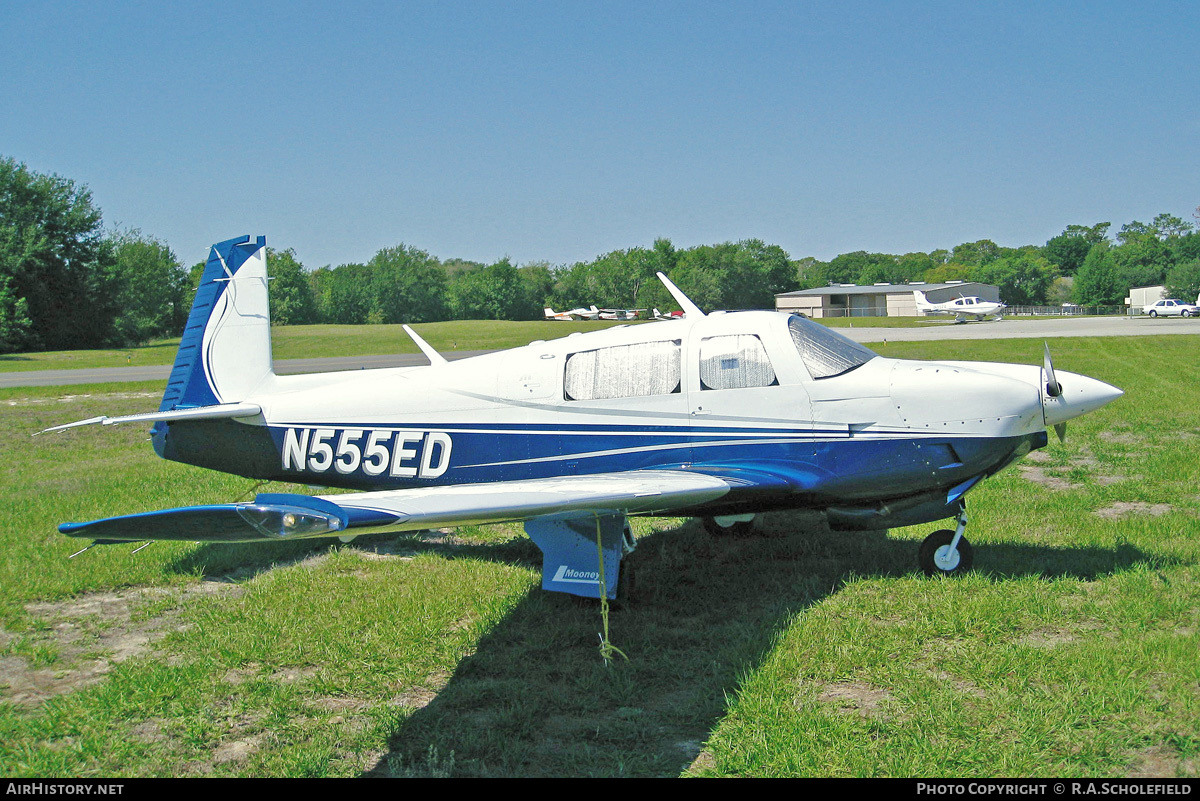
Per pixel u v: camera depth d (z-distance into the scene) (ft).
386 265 342.85
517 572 19.06
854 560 19.01
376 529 12.23
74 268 171.32
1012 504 23.34
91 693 13.35
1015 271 350.23
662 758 10.91
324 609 16.81
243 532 10.59
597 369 19.13
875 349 89.97
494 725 11.91
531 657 14.28
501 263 353.10
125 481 30.19
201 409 21.94
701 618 15.85
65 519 24.36
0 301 149.59
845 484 17.71
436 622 15.74
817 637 14.15
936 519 17.76
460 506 13.05
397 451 20.70
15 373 95.96
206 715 12.66
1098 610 14.83
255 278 22.29
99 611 17.58
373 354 119.44
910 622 14.67
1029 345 91.97
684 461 18.53
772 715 11.62
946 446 17.29
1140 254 343.67
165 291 241.35
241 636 15.38
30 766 11.22
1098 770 10.11
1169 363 69.77
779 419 17.94
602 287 362.33
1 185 163.43
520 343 132.36
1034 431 17.44
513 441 19.69
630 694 12.64
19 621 16.70
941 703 11.73
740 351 18.31
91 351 150.82
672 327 19.16
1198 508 22.50
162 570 19.85
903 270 448.65
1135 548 18.58
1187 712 11.12
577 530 15.53
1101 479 27.22
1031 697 11.78
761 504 18.12
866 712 11.78
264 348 22.20
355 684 13.50
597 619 15.90
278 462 21.98
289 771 10.93
